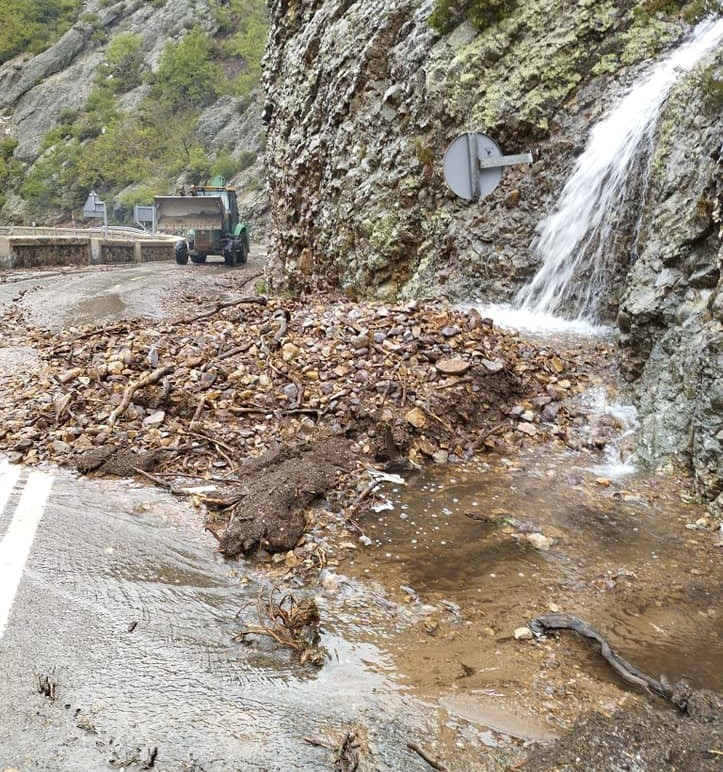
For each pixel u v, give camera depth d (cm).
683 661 296
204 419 586
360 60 1166
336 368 632
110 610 336
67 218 8244
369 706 268
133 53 9975
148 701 269
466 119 965
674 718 260
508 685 280
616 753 241
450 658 300
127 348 748
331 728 255
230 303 891
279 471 483
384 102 1105
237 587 363
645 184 732
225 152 7694
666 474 480
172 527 430
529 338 728
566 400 602
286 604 344
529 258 891
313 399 594
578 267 820
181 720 258
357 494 468
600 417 571
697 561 379
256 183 6431
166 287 1755
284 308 839
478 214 938
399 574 373
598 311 792
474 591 355
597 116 861
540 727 255
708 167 567
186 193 2748
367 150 1143
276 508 423
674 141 658
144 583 363
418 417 550
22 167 9362
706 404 446
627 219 759
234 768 234
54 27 11238
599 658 299
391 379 598
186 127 8238
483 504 457
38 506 457
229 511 449
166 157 8088
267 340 697
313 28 1407
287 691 277
